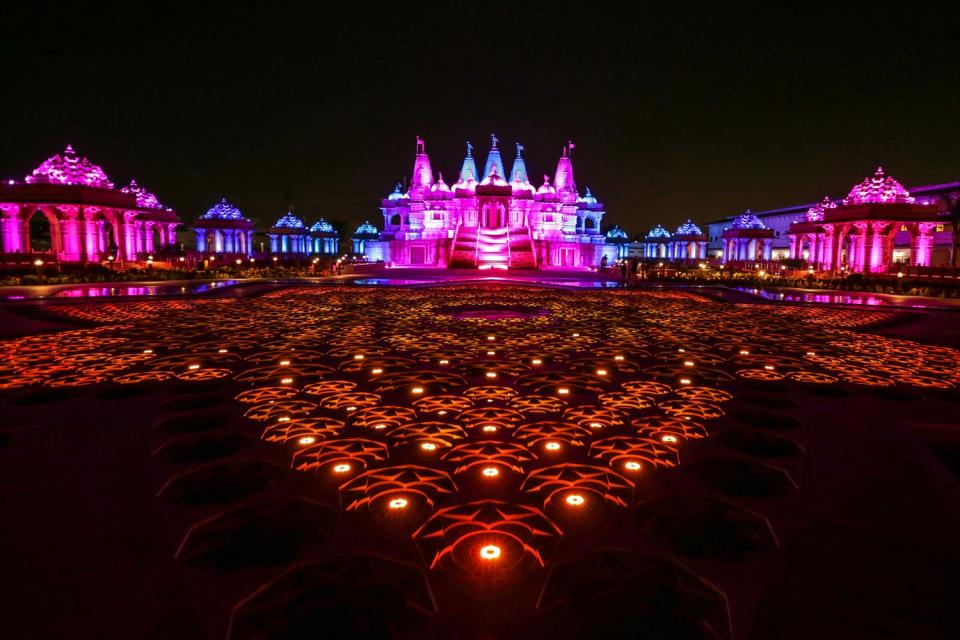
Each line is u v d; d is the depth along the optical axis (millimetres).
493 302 16266
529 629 2398
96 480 3812
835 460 4234
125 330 10266
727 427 5012
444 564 2883
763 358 8055
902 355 8383
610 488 3768
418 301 16328
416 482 3840
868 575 2785
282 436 4695
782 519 3340
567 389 6262
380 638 2336
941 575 2783
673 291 21219
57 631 2342
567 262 46969
